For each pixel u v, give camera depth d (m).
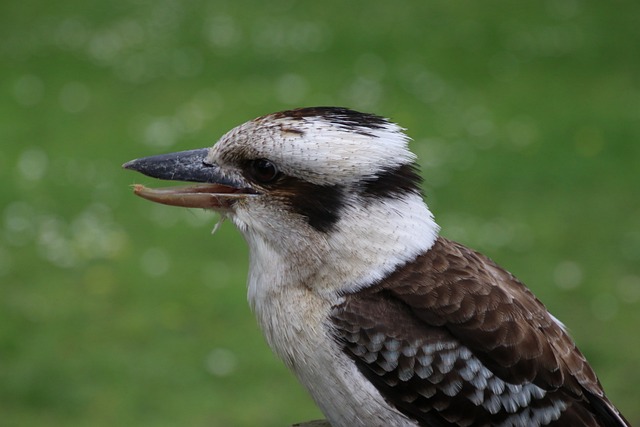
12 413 12.66
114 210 17.64
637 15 27.08
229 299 14.98
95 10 27.69
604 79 23.42
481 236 16.72
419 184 6.64
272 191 6.58
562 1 28.22
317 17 27.27
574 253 16.30
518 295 6.61
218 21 26.91
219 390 13.06
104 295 15.17
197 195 6.78
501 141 20.22
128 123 21.05
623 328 14.35
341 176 6.43
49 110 21.73
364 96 22.45
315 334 6.46
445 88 23.05
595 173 18.88
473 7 27.83
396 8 27.81
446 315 6.35
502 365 6.28
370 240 6.47
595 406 6.46
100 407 12.77
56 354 13.84
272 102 22.00
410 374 6.38
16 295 15.24
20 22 26.86
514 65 24.30
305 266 6.52
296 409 12.67
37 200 17.89
